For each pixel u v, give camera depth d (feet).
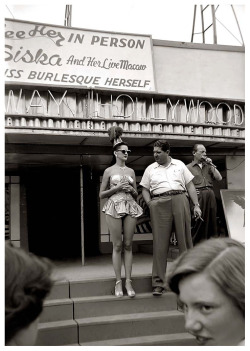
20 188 19.21
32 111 14.79
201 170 14.24
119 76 16.29
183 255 2.98
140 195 20.89
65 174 21.30
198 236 14.08
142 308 11.75
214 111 17.13
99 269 14.49
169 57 17.71
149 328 11.09
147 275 12.59
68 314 11.20
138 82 16.49
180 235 11.71
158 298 11.87
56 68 15.49
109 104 15.89
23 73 14.99
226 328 2.75
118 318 11.08
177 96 16.66
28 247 19.69
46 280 3.23
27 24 15.30
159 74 17.46
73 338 10.48
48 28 15.57
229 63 18.49
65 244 21.25
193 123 16.11
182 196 11.87
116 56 16.40
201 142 16.47
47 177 21.12
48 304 11.00
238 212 17.37
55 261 17.12
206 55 18.22
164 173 12.08
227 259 2.73
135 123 15.39
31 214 20.94
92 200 21.33
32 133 13.71
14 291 3.04
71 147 15.74
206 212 13.96
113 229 11.54
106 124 14.97
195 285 2.75
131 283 12.36
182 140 15.90
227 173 18.47
